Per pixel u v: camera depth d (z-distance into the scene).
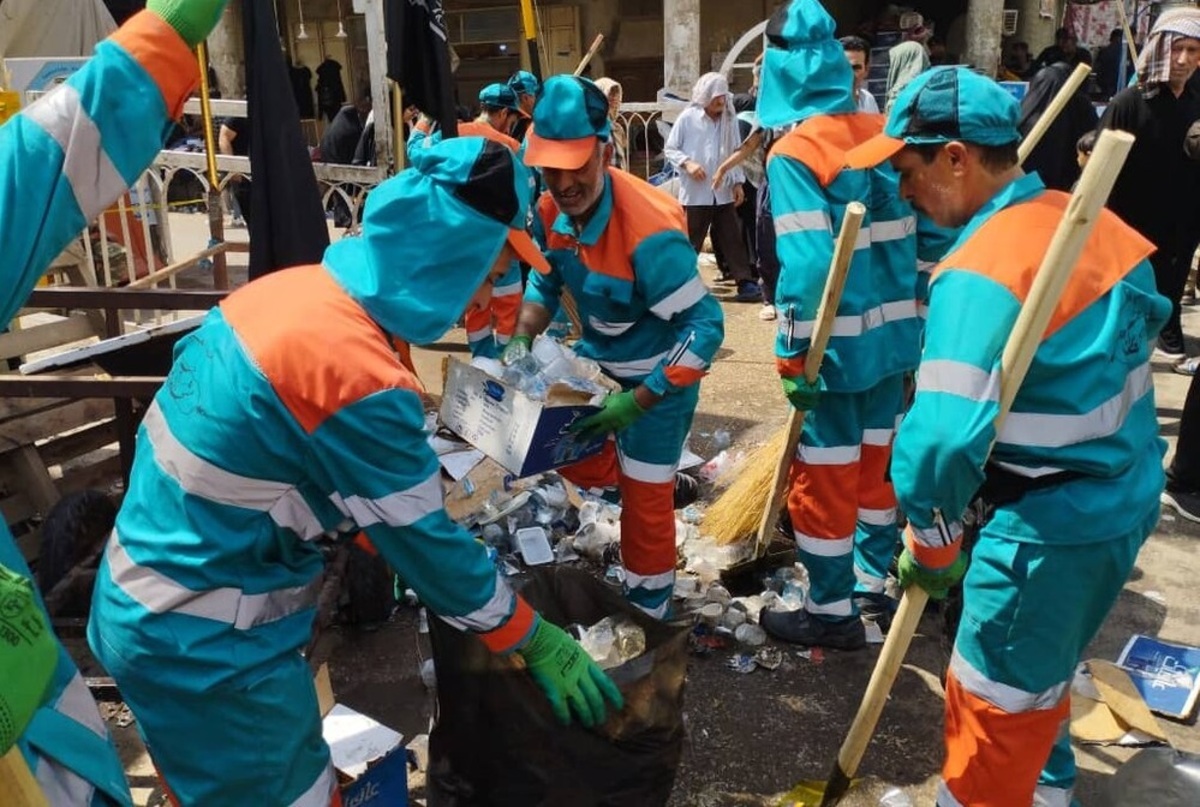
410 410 1.84
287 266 3.53
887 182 3.16
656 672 2.36
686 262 2.97
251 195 3.49
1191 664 3.37
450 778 2.44
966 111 2.06
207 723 1.96
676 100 10.66
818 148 3.07
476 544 1.99
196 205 13.41
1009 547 2.07
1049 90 6.34
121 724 3.14
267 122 3.43
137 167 1.75
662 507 3.23
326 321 1.85
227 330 1.91
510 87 6.18
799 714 3.19
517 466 2.81
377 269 1.89
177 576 1.89
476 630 2.04
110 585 1.97
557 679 2.13
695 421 5.63
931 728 3.11
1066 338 1.98
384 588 3.62
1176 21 5.37
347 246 2.00
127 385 3.36
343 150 12.33
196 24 1.78
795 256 3.03
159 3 1.78
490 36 16.62
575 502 4.40
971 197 2.14
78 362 3.76
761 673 3.41
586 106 2.82
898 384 3.44
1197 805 2.49
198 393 1.88
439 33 4.35
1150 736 3.04
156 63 1.75
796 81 3.15
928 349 2.01
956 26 16.92
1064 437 2.00
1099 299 2.00
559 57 16.36
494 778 2.34
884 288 3.26
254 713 1.96
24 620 1.27
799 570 3.98
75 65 7.38
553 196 2.96
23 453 3.94
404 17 4.32
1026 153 2.89
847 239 2.87
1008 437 2.05
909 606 2.32
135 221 7.49
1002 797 2.20
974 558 2.16
